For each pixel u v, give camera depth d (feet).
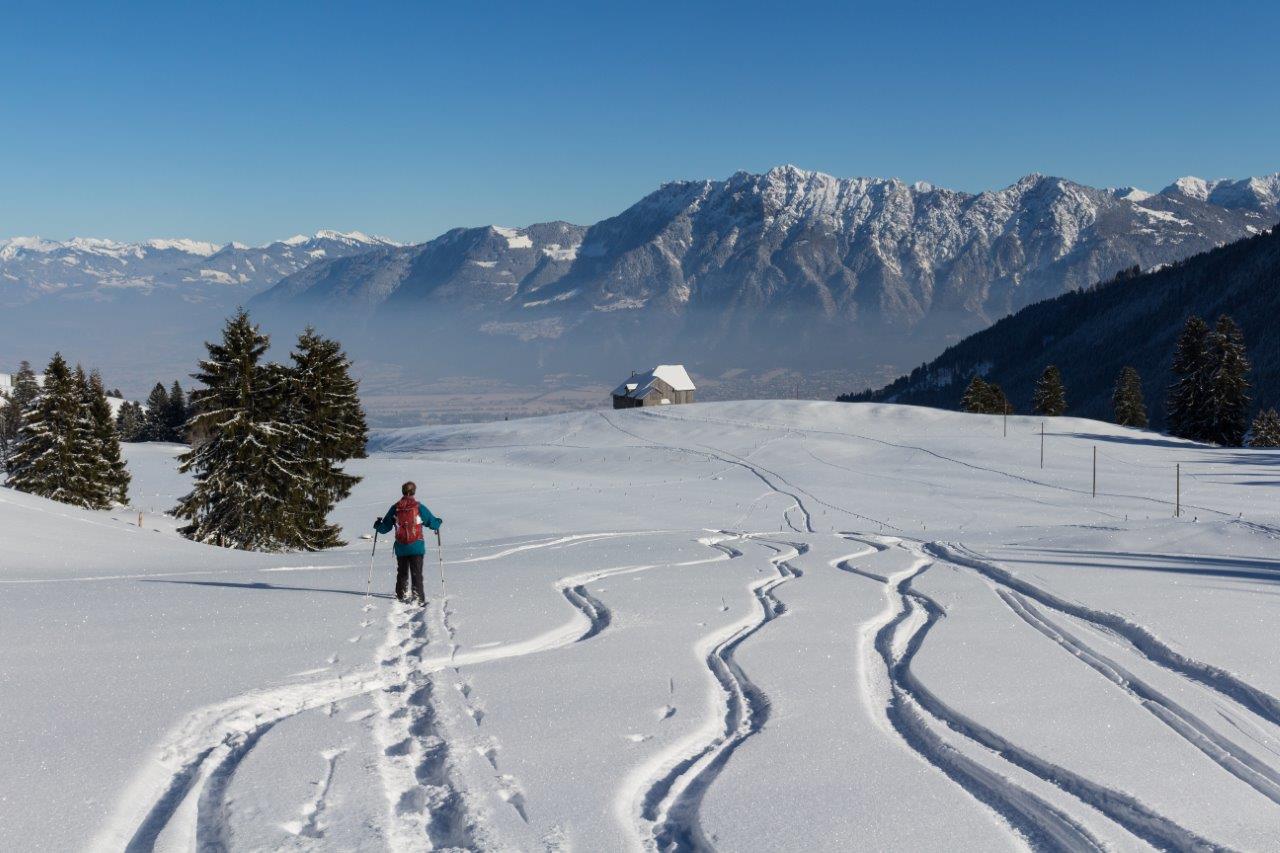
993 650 31.96
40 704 23.12
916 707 24.99
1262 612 38.70
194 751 20.77
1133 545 70.85
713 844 16.19
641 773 19.77
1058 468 231.09
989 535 85.87
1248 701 26.16
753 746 21.52
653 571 54.90
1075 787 19.49
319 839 16.02
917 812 17.74
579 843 16.10
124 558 67.56
